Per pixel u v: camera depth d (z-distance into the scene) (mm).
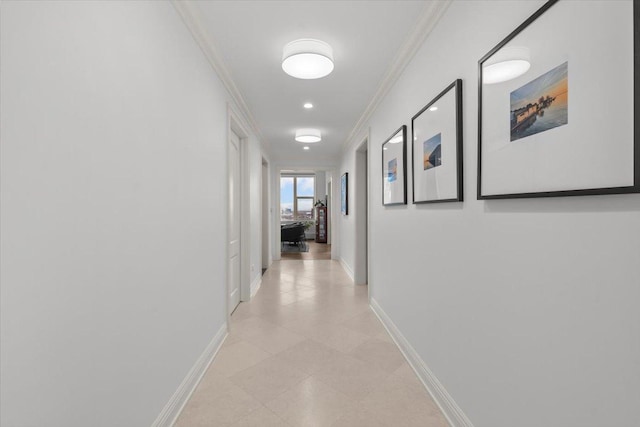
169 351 1656
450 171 1666
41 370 846
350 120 4234
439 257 1835
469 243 1502
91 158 1035
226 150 2879
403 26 2057
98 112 1069
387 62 2557
